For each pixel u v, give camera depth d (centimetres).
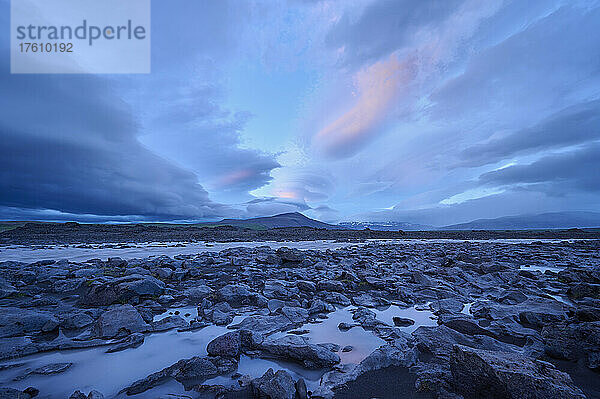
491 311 1044
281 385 525
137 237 6469
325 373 638
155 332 891
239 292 1274
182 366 646
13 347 734
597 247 4203
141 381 591
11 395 523
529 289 1420
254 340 762
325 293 1395
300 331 908
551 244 4697
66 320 930
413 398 532
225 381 602
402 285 1534
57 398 549
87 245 4506
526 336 834
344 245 4612
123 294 1205
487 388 509
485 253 3128
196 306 1193
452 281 1673
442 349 737
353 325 958
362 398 532
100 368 666
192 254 3041
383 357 666
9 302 1203
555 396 456
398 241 5938
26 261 2491
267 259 2405
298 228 10531
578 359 678
